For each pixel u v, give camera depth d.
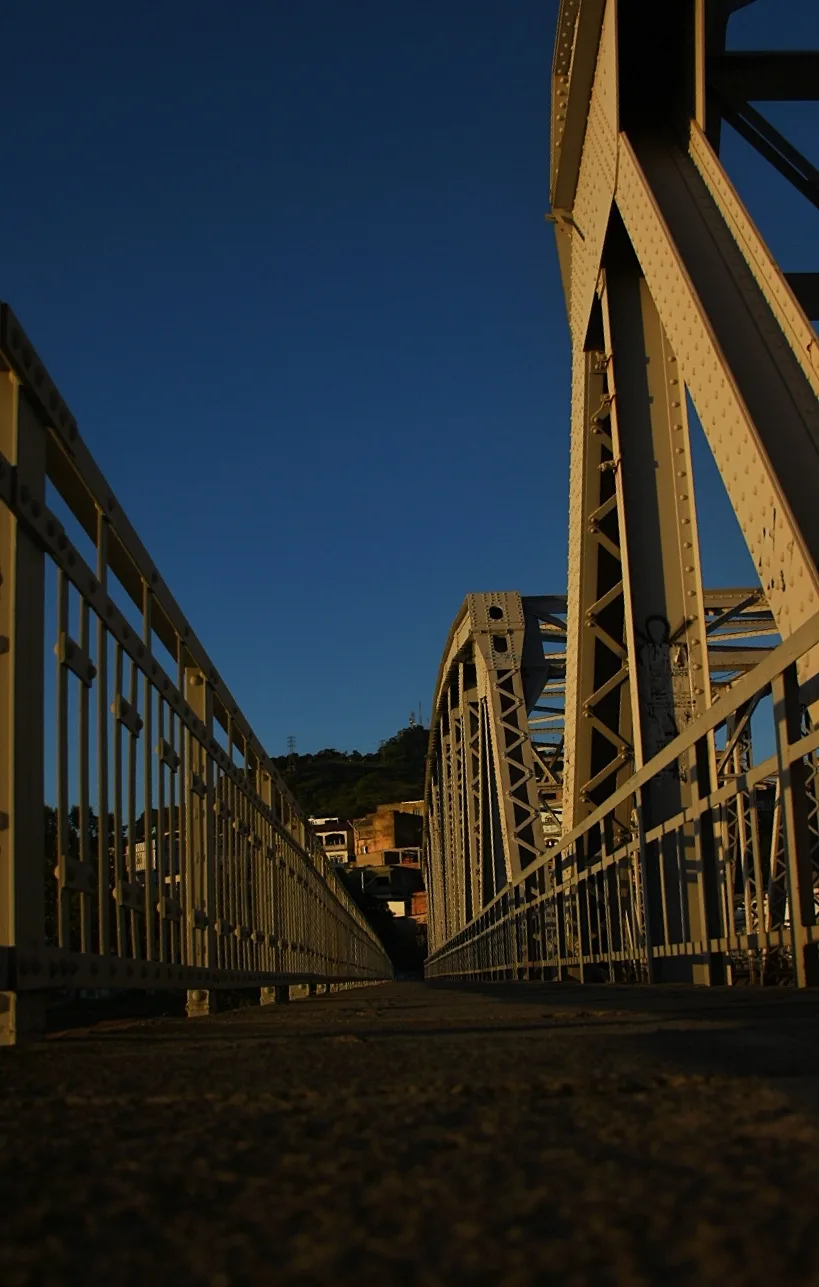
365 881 119.06
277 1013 6.64
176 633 6.58
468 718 31.73
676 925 8.04
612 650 11.14
